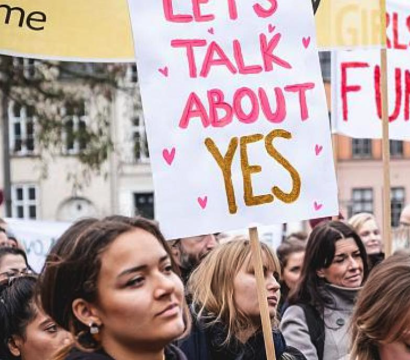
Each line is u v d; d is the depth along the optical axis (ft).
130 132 69.41
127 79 56.59
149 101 11.23
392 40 19.10
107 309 8.11
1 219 19.89
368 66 19.76
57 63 51.24
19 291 12.57
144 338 8.09
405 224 22.91
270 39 12.05
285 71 12.06
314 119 12.09
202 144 11.44
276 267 13.38
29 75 50.98
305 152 12.01
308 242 16.55
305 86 12.12
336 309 15.88
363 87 19.80
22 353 12.58
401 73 19.25
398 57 19.20
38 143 53.98
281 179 11.82
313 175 12.00
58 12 15.11
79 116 51.55
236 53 11.84
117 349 8.18
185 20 11.54
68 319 8.34
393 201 117.91
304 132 12.04
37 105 52.60
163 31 11.41
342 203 121.19
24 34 14.92
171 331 8.12
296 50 12.16
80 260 8.19
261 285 11.30
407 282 9.89
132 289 8.10
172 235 11.19
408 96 19.35
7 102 55.01
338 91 19.99
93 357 8.11
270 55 12.01
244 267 12.99
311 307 15.92
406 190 117.91
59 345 12.38
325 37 17.34
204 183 11.39
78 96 51.62
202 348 12.75
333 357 15.58
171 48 11.41
